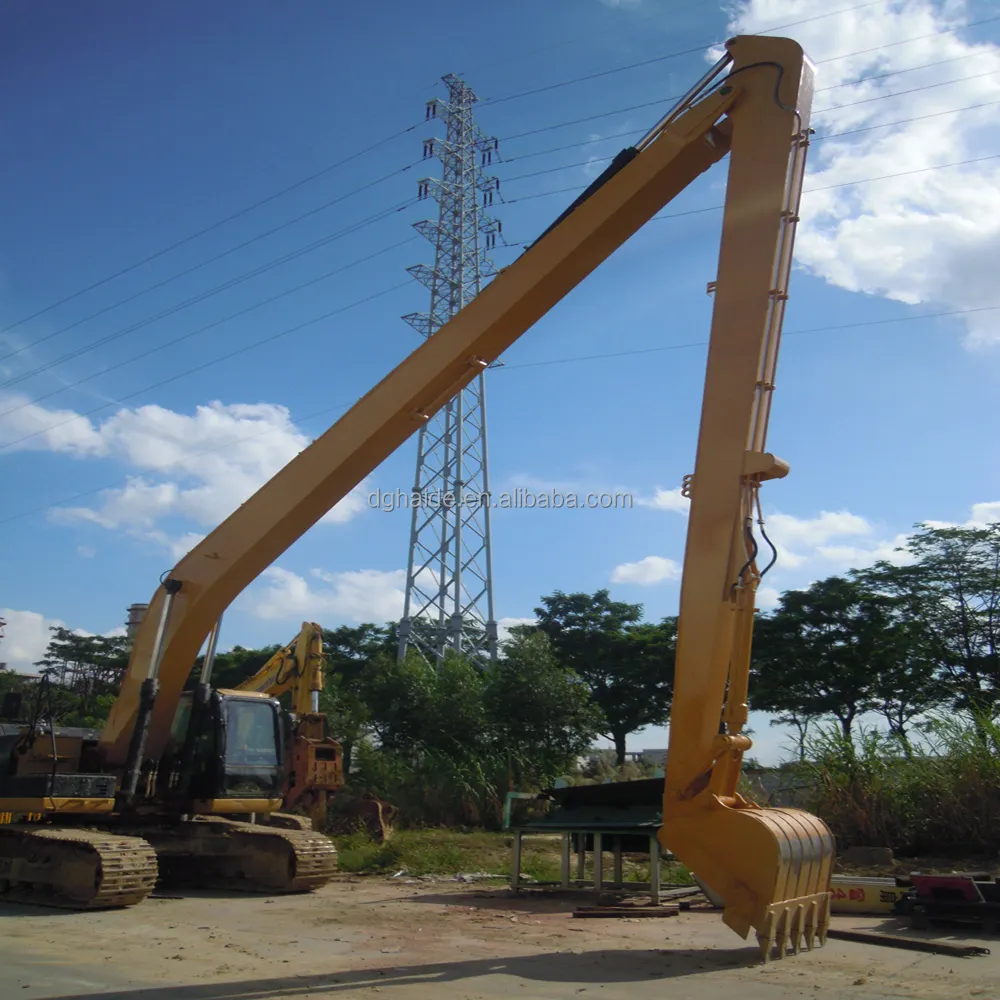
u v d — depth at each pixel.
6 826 12.00
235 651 53.38
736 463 7.68
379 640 52.50
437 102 38.56
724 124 8.69
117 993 6.51
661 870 14.04
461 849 18.64
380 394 9.96
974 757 15.00
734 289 8.03
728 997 6.24
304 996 6.41
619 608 48.16
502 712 33.91
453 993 6.45
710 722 7.41
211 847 13.14
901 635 36.91
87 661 54.00
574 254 8.95
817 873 7.59
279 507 10.67
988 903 8.75
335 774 23.00
